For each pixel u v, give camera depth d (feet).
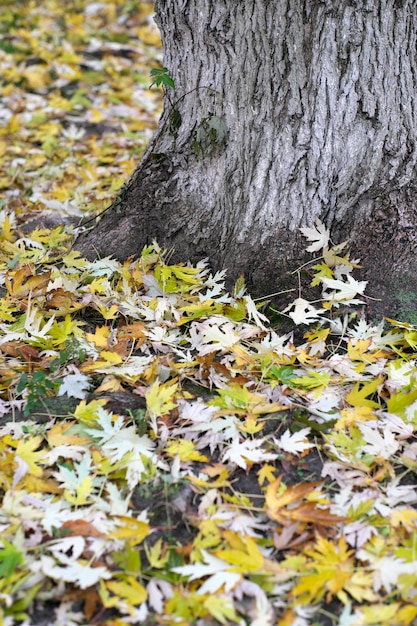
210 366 9.23
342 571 6.64
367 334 9.93
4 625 6.29
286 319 10.31
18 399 8.95
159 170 11.33
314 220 10.55
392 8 10.02
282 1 9.93
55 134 19.03
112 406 8.72
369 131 10.32
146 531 6.98
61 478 7.76
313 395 8.89
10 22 27.17
